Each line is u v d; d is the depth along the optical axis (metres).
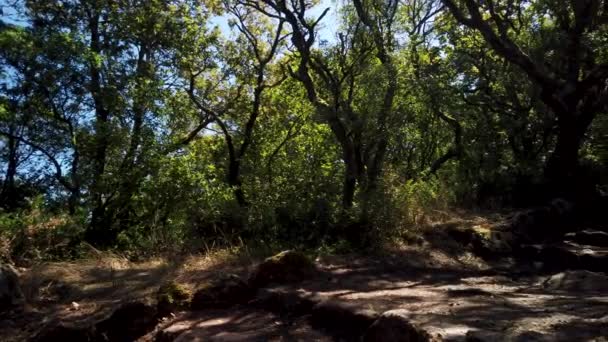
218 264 7.58
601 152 13.02
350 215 8.65
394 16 12.03
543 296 5.36
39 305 6.80
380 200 8.73
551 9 11.62
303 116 16.08
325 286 6.15
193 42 15.75
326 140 13.87
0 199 13.65
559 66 12.08
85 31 14.88
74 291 7.12
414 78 12.20
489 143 13.65
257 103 16.08
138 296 6.42
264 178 13.02
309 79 11.09
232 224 9.12
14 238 8.92
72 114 13.37
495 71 13.66
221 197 12.02
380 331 4.36
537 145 13.70
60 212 11.74
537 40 12.29
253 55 16.45
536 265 7.77
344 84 11.11
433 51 14.05
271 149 17.12
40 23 14.30
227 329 5.20
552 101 10.91
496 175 11.59
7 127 13.40
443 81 13.25
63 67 12.55
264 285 6.27
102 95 12.90
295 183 10.61
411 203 9.34
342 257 7.78
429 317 4.26
